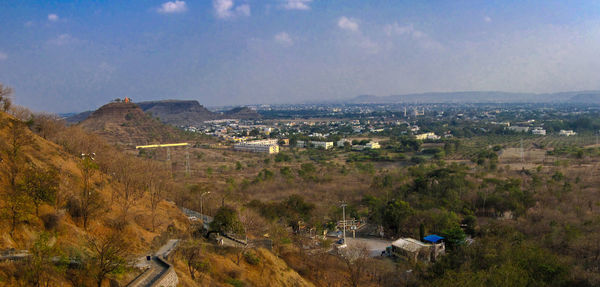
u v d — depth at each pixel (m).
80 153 103.75
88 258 49.19
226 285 63.06
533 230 106.12
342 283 79.50
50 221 54.50
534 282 67.06
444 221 111.75
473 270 74.44
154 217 79.19
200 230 85.94
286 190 163.50
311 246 100.69
